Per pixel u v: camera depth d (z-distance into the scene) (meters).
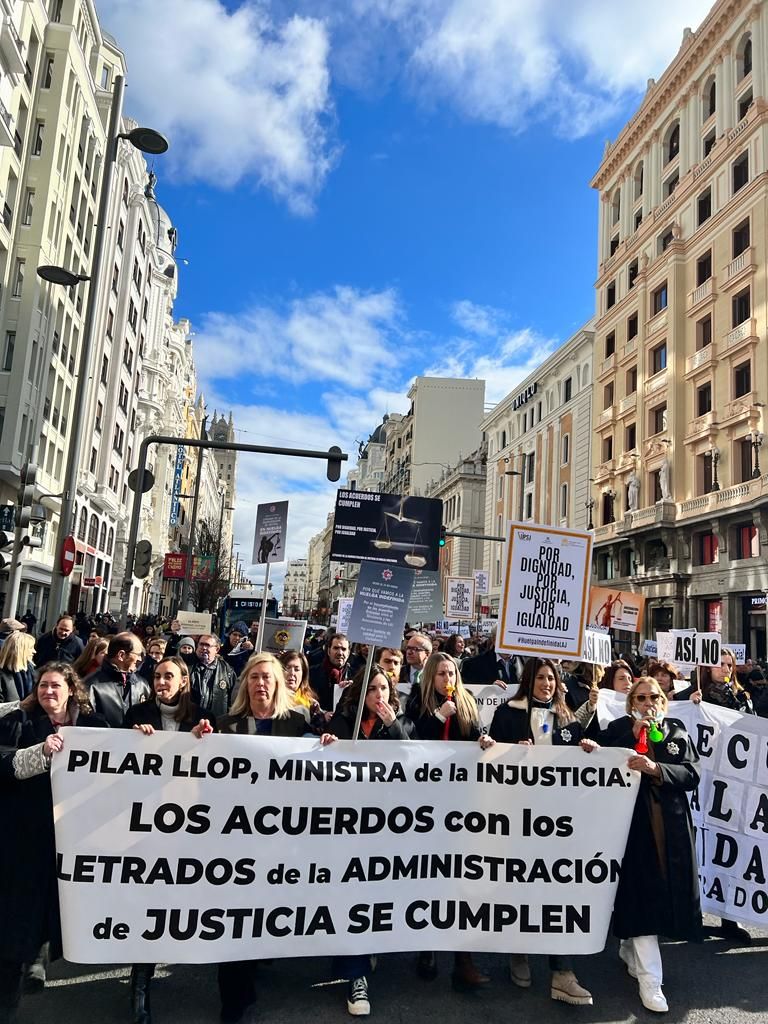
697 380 30.73
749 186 27.91
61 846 4.01
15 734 4.19
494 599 52.16
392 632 5.38
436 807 4.51
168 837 4.15
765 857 5.41
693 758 4.79
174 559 28.53
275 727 4.71
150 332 56.81
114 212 39.47
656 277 34.19
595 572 38.03
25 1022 3.88
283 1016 4.05
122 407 45.00
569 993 4.32
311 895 4.26
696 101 32.97
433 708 5.09
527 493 48.84
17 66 23.94
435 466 80.62
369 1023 4.00
